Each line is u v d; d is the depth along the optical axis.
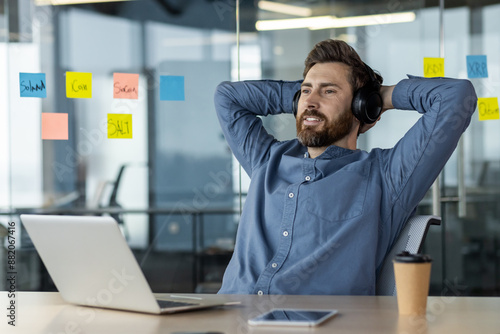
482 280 3.08
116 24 3.07
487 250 3.07
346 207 1.47
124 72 3.08
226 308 1.06
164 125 3.09
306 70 1.69
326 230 1.45
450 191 3.05
